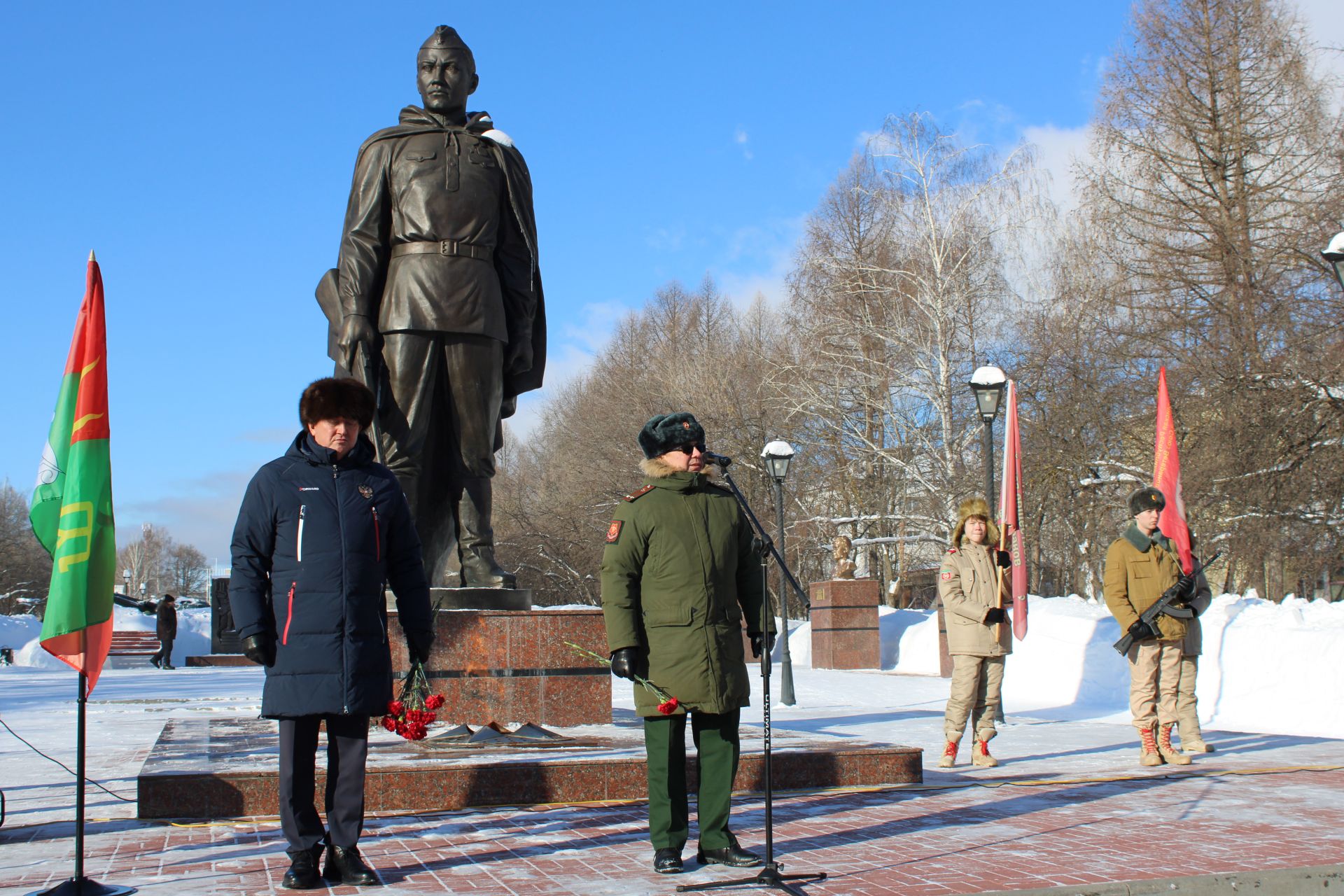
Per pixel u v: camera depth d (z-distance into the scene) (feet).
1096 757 30.71
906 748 25.04
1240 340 83.05
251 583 16.03
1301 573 81.87
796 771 23.99
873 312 114.73
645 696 16.70
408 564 17.19
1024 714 49.19
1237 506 80.53
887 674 79.36
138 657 121.70
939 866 16.63
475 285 31.78
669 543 16.88
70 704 54.03
